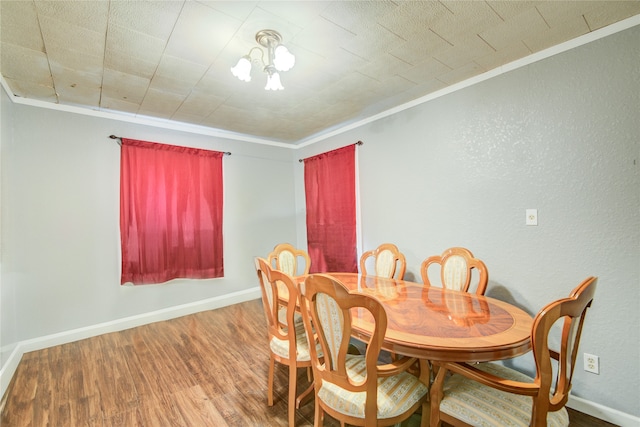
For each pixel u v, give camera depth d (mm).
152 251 3322
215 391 2025
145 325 3266
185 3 1513
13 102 2588
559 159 1983
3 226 2330
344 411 1284
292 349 1659
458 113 2557
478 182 2436
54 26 1684
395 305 1766
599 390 1816
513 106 2201
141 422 1729
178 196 3531
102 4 1505
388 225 3229
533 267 2123
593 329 1841
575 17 1692
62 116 2879
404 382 1401
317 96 2789
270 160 4543
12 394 2006
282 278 1648
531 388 1070
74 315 2908
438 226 2746
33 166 2711
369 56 2084
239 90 2611
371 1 1525
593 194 1846
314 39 1865
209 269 3762
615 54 1755
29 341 2646
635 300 1702
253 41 1868
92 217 3029
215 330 3105
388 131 3191
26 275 2652
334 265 3932
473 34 1845
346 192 3707
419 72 2338
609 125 1782
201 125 3648
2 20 1613
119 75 2297
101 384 2113
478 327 1420
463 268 2141
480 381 1193
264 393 2006
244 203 4246
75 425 1707
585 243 1882
